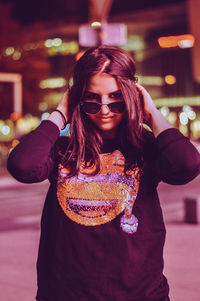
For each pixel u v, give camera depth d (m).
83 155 2.58
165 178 2.57
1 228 11.48
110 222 2.52
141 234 2.52
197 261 7.90
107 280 2.49
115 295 2.48
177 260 7.99
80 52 11.12
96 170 2.56
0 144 40.03
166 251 8.66
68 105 2.68
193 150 2.54
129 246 2.50
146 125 2.77
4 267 7.65
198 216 11.52
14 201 17.33
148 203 2.56
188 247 8.95
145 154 2.60
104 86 2.56
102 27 11.18
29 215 13.69
